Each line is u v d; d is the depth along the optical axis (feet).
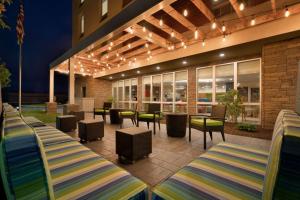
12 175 2.26
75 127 16.10
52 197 2.73
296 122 3.04
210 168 4.32
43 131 9.09
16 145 2.33
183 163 8.36
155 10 10.18
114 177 3.97
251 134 14.56
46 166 2.69
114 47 21.08
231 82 20.40
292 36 13.74
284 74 14.65
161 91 29.35
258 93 18.30
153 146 11.34
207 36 17.01
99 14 25.98
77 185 3.59
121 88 39.60
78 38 33.55
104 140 12.83
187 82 25.03
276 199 2.33
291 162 2.23
